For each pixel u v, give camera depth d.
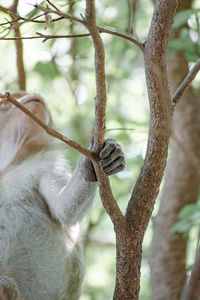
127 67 10.84
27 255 6.29
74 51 10.37
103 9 10.37
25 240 6.32
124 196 9.40
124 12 10.33
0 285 5.76
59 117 10.29
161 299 8.28
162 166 5.03
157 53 4.88
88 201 6.07
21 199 6.54
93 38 4.48
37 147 6.92
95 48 4.52
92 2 4.38
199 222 7.65
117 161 5.33
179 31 8.34
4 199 6.54
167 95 4.95
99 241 11.02
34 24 8.50
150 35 4.90
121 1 10.53
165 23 4.84
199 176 8.62
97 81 4.65
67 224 6.19
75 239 6.71
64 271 6.43
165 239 8.48
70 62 10.62
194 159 7.96
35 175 6.71
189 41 8.02
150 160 5.02
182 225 7.70
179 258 8.41
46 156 6.88
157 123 4.97
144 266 10.40
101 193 4.97
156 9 4.87
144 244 10.90
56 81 10.63
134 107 10.85
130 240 5.08
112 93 10.86
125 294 5.18
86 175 5.54
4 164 6.82
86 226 10.98
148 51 4.90
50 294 6.33
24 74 8.10
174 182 8.67
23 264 6.26
